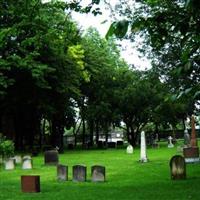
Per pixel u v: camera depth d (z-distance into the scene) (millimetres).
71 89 46719
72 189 17984
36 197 16156
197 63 5805
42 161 33812
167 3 8172
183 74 5871
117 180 20469
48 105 46250
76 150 51281
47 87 42094
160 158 32562
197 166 24594
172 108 52750
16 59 38906
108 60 58844
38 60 44031
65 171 20734
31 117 49844
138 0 17562
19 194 17000
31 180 17359
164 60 22922
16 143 51188
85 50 53688
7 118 48844
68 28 23938
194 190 16328
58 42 23281
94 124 65625
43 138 64562
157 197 15273
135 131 61156
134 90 54531
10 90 44781
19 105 46812
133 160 31703
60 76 45844
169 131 76562
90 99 58125
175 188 17078
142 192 16500
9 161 27703
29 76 43469
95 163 30266
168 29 5984
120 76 57125
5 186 19516
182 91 5699
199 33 5746
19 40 38938
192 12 5652
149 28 5984
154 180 19859
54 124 53125
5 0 22062
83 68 50438
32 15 16469
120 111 56875
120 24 5062
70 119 57688
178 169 19562
